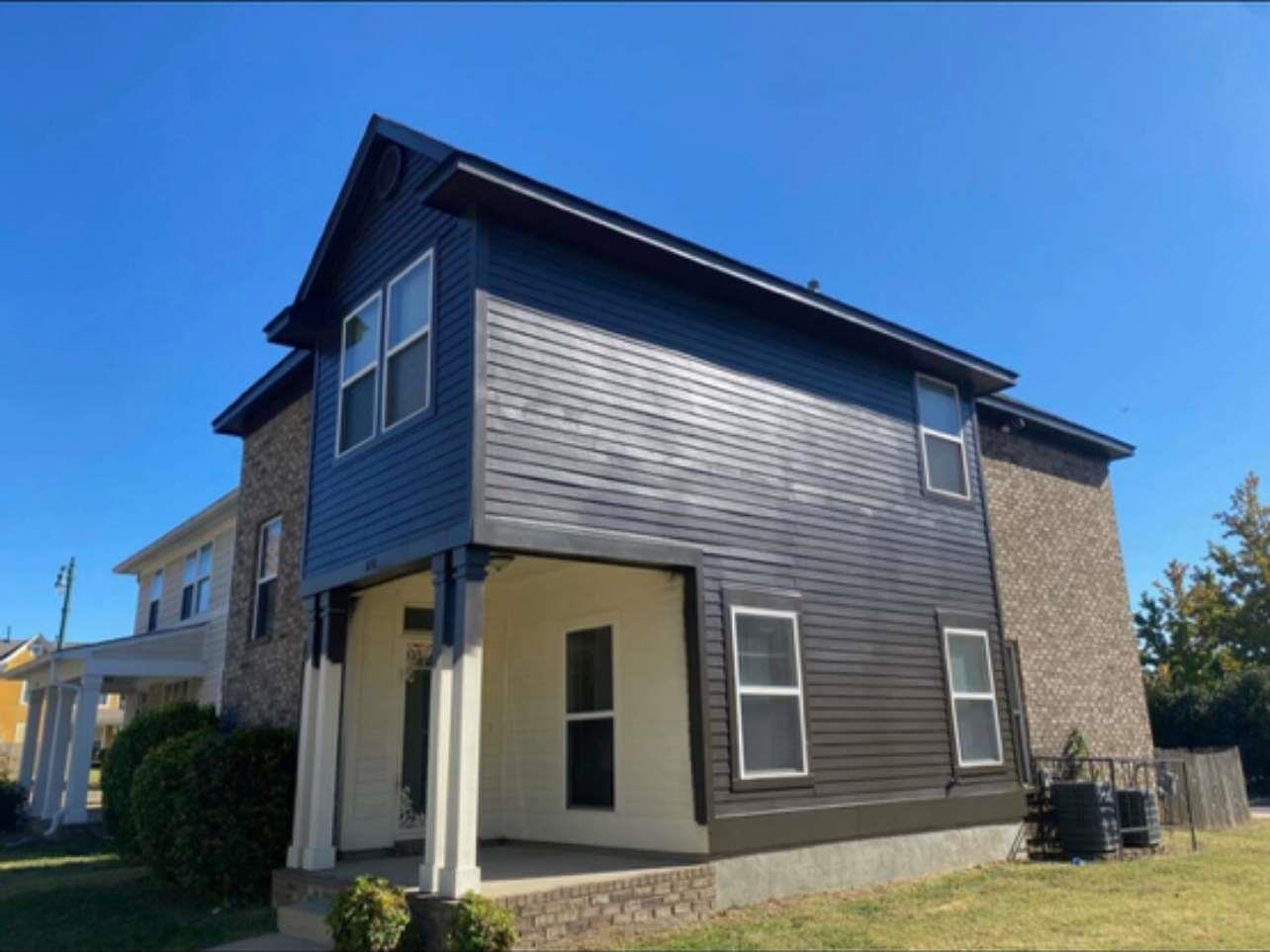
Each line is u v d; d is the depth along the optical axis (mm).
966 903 8273
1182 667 31312
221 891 8977
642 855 8523
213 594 16578
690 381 9219
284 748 9664
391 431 8641
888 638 10352
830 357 10859
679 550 8547
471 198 7984
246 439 14398
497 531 7305
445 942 6305
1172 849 11805
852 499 10508
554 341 8195
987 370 12367
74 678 16859
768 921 7520
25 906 9273
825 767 9172
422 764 10156
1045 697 13742
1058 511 15180
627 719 9062
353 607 9625
